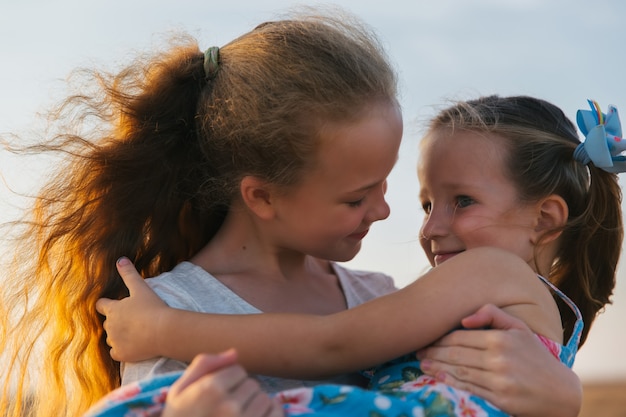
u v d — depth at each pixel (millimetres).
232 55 2275
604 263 2572
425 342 1971
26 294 2500
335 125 2078
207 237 2445
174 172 2393
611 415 5648
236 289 2197
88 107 2520
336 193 2113
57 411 2494
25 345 2502
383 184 2219
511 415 1861
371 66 2133
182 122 2379
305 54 2141
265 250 2273
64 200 2443
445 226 2371
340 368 1957
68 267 2424
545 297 2062
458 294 1991
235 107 2188
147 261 2408
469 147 2379
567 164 2459
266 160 2139
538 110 2523
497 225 2342
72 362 2461
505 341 1878
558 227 2406
